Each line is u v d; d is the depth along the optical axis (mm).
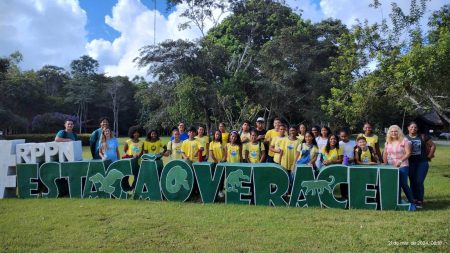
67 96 61844
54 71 66750
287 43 31906
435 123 40562
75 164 8500
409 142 7312
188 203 7773
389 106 14375
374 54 12602
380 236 5457
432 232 5594
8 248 5125
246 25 35281
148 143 9227
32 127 47250
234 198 7719
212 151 8797
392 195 7062
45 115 47812
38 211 7105
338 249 4980
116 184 8328
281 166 7660
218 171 7828
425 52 10094
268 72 32531
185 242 5297
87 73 66125
